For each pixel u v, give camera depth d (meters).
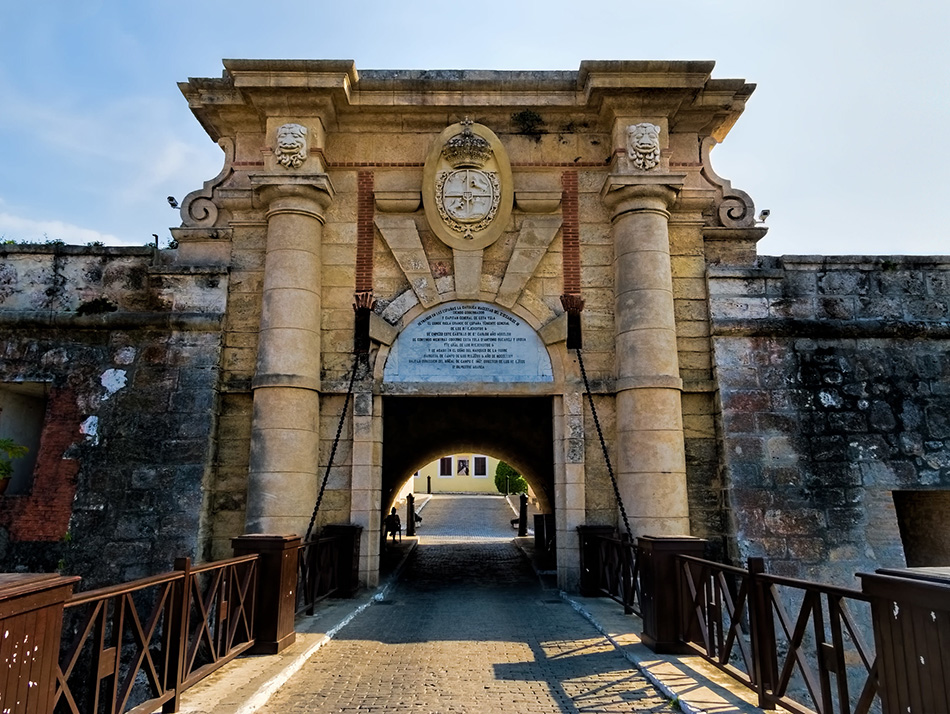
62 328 10.42
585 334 10.84
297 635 7.30
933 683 3.19
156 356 10.35
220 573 5.73
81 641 3.81
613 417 10.59
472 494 49.75
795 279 10.80
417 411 17.53
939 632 3.16
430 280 10.92
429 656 6.77
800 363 10.41
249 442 10.33
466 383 10.64
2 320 10.31
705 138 11.61
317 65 10.54
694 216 11.17
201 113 11.41
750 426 10.12
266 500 9.63
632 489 9.91
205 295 10.72
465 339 10.80
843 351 10.48
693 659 6.25
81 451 9.91
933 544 10.64
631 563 8.49
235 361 10.59
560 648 7.04
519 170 11.29
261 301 10.73
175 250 11.21
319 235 10.89
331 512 10.24
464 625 8.21
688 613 6.45
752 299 10.70
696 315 10.83
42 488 9.73
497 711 5.16
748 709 4.86
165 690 4.75
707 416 10.48
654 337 10.20
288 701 5.40
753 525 9.71
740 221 11.30
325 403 10.61
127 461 9.88
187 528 9.65
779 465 9.97
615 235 10.89
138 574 9.45
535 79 11.12
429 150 11.07
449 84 11.02
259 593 6.62
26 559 9.44
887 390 10.31
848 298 10.76
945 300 10.82
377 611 9.08
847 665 8.82
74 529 9.59
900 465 9.99
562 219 11.19
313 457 10.17
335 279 10.95
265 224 11.05
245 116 11.38
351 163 11.27
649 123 10.84
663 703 5.25
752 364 10.39
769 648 4.92
